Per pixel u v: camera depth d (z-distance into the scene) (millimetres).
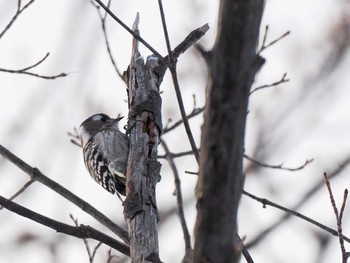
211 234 5332
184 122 7242
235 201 5363
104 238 11406
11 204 11453
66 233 11438
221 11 5523
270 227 9133
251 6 5477
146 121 11828
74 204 12836
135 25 13258
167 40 8156
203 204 5383
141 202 10695
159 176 11398
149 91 12266
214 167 5398
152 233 10398
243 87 5453
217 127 5434
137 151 11469
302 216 10422
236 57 5457
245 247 8969
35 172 13180
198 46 5562
